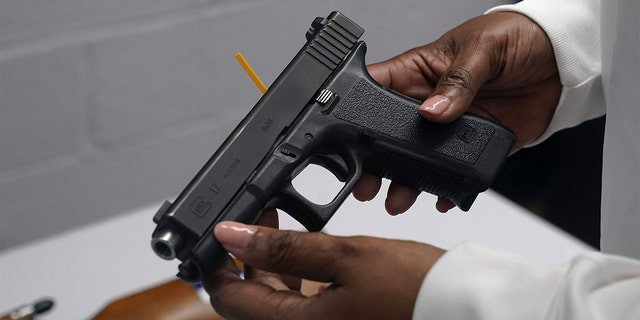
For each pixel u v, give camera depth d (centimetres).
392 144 93
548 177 234
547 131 118
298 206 88
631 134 90
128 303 128
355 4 204
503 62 107
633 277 63
